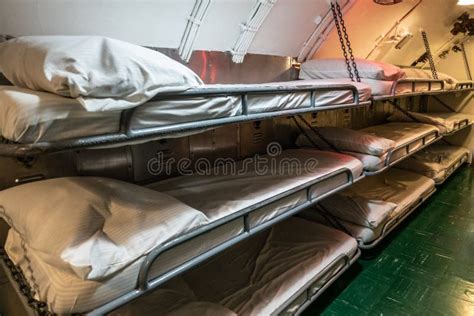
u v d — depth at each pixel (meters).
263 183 1.67
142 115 0.87
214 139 2.17
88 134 0.78
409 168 3.95
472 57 4.83
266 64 2.48
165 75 0.87
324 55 2.99
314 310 2.07
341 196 2.72
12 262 1.22
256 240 2.24
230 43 2.12
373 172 2.35
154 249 0.94
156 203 1.10
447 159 4.36
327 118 3.27
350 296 2.20
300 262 1.96
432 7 3.46
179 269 1.04
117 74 0.76
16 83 0.91
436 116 4.34
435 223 3.34
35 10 1.27
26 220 1.02
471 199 3.99
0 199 1.19
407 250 2.81
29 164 1.25
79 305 0.79
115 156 1.65
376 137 2.52
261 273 1.87
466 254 2.73
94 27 1.47
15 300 1.56
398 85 2.46
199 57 2.01
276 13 2.11
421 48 4.52
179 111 0.95
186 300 1.47
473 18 4.19
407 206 3.02
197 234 1.07
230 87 1.09
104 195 1.11
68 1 1.31
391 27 3.37
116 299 0.86
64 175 1.49
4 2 1.18
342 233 2.34
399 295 2.21
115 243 0.90
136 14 1.54
